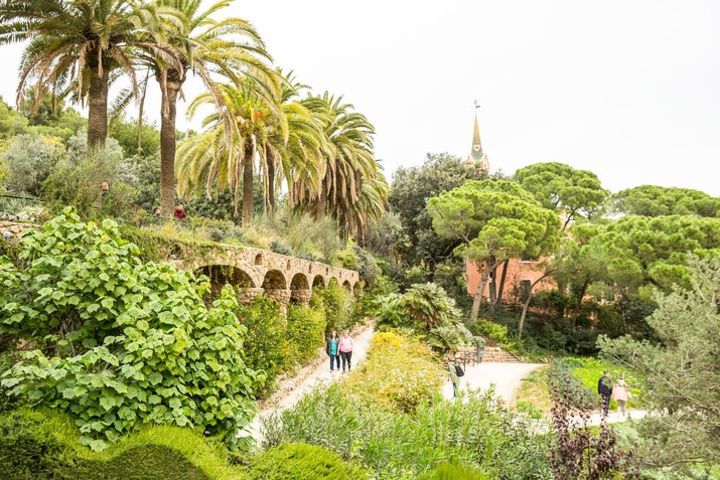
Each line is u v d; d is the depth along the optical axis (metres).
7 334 4.72
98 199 8.66
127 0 10.97
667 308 8.27
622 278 22.39
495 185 31.92
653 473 7.47
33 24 10.76
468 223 28.64
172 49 11.80
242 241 12.71
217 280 10.90
